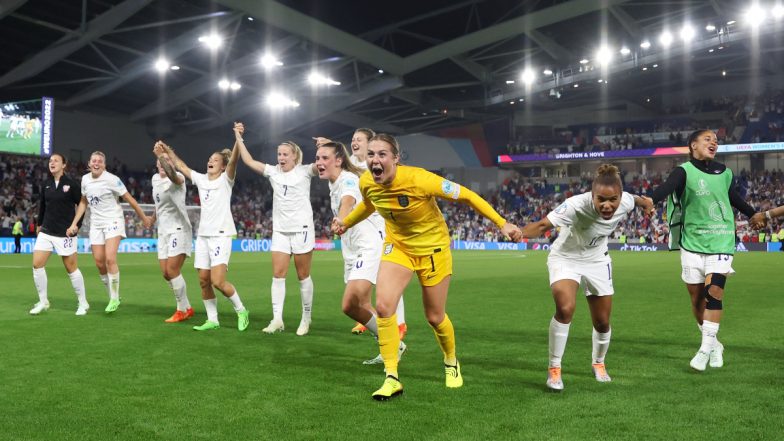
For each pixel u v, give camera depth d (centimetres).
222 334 666
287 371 488
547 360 535
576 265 437
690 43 3484
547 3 3312
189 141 4681
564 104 5131
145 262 2133
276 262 687
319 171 623
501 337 653
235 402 397
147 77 3550
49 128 3181
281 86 3878
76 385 439
